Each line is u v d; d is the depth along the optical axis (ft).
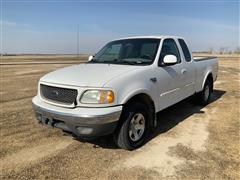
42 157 12.84
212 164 11.73
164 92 15.49
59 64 92.63
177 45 17.97
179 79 17.13
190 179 10.54
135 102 13.33
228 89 32.63
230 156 12.51
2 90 32.89
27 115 20.56
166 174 10.97
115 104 12.00
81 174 11.11
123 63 15.47
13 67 76.59
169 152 13.14
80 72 13.70
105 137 15.38
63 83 12.57
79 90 11.90
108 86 11.84
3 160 12.55
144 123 13.98
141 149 13.61
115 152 13.29
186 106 22.95
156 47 15.81
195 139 14.85
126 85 12.55
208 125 17.39
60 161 12.36
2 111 21.80
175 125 17.52
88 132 11.58
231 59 127.13
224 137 15.06
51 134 16.11
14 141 14.97
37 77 48.57
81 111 11.62
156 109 14.89
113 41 18.97
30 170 11.53
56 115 12.17
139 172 11.19
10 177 10.94
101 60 17.06
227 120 18.47
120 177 10.80
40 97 13.89
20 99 27.02
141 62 15.19
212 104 23.77
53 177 10.91
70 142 14.76
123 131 12.80
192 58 19.70
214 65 24.41
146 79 13.83
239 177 10.61
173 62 14.88
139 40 17.11
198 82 20.79
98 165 11.89
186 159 12.30
